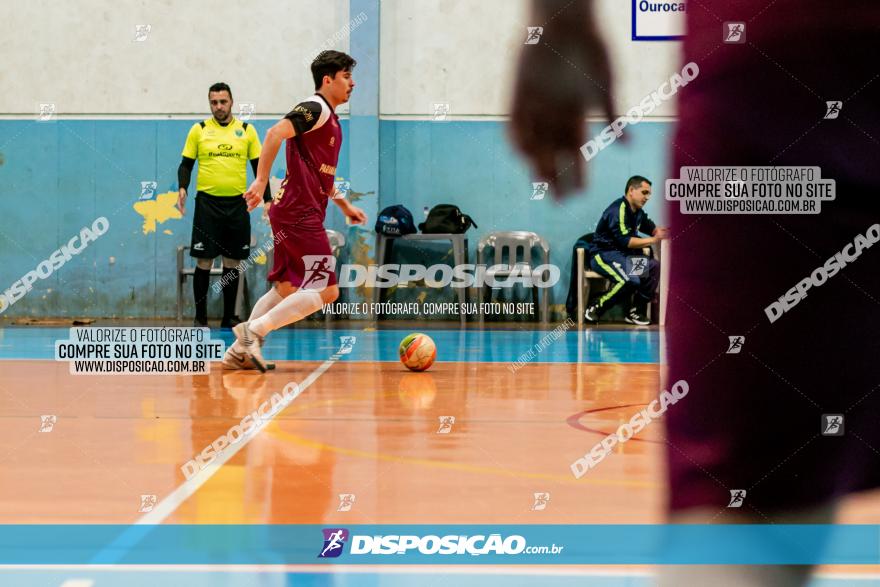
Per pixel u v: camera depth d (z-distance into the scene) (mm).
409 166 13047
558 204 12945
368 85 12703
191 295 12828
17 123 12844
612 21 12703
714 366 1129
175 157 12875
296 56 12844
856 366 1093
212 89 10484
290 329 11555
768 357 1108
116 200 12859
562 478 3068
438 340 10023
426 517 2533
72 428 4172
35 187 12859
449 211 12406
